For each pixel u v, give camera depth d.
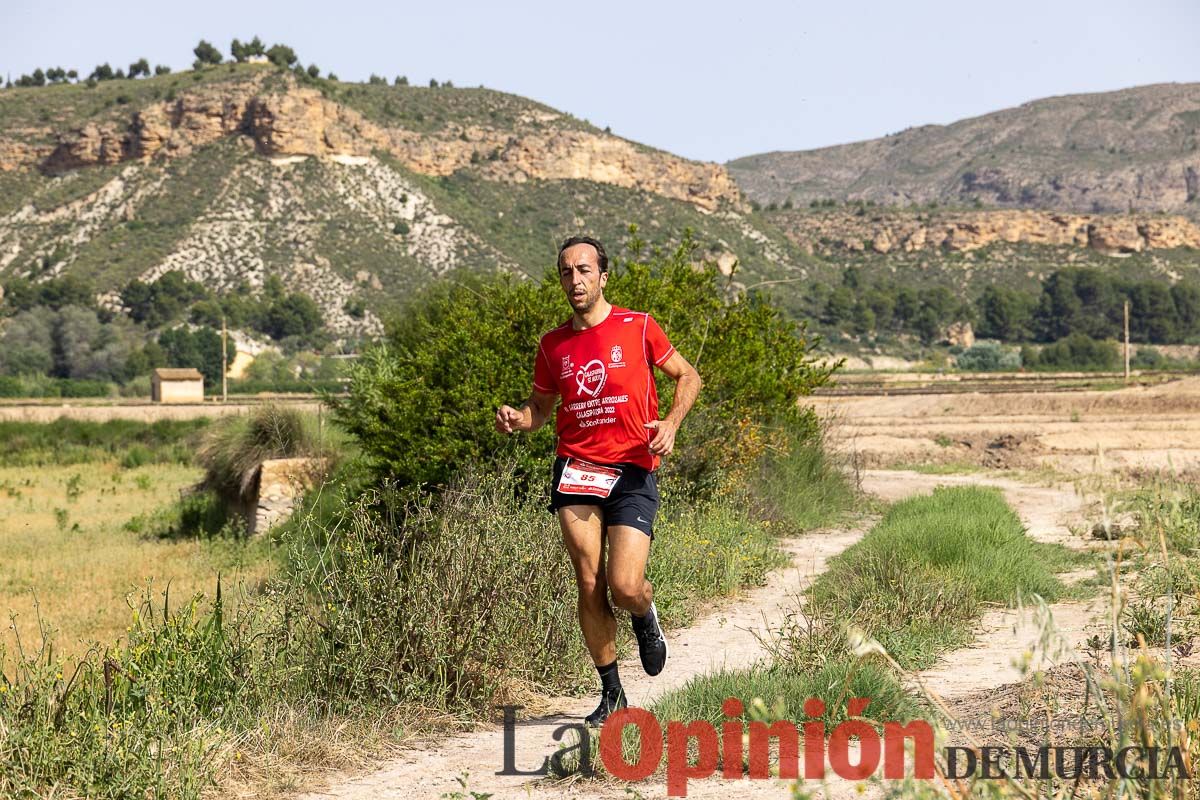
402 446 11.70
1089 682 3.44
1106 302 183.25
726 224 194.50
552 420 11.20
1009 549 10.84
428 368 11.98
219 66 199.25
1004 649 7.31
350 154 173.38
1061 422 42.62
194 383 80.06
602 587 5.16
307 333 138.50
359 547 6.39
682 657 7.51
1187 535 7.47
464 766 4.91
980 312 187.38
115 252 152.75
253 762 4.74
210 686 5.25
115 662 5.04
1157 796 3.13
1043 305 185.38
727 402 14.52
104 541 19.33
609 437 5.06
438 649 5.90
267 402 18.95
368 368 17.52
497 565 6.52
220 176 165.50
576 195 185.50
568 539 5.11
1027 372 110.81
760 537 12.45
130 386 103.50
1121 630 6.74
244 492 17.89
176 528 20.22
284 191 166.38
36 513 24.86
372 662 5.85
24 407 65.56
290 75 183.88
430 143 186.50
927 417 48.72
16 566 16.31
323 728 5.25
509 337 11.83
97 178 170.12
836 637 6.30
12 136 179.00
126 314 140.12
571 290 5.09
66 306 127.44
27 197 169.50
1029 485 22.98
